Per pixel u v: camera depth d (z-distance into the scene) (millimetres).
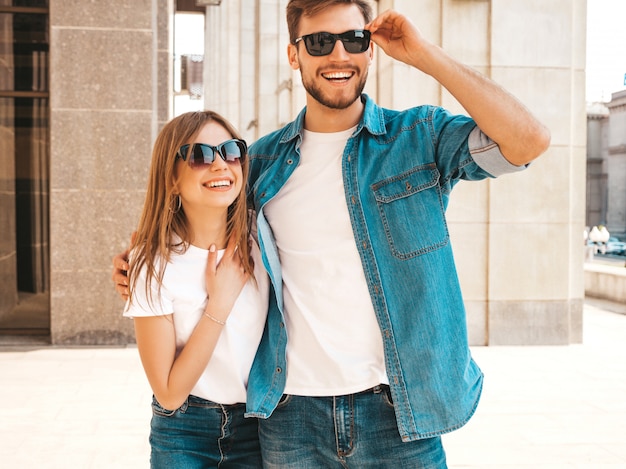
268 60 18688
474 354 7250
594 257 27828
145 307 1971
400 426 1947
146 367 1994
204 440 2104
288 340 2068
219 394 2086
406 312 1967
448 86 1840
